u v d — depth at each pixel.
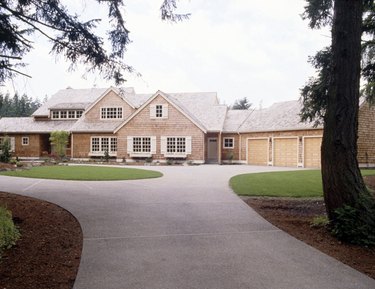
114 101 31.08
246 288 3.80
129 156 28.58
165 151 27.89
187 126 27.58
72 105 34.12
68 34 8.00
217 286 3.85
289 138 24.55
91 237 5.77
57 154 30.03
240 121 30.33
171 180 14.02
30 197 9.39
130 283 3.92
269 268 4.40
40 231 5.96
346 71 6.24
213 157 31.38
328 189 6.34
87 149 30.50
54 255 4.84
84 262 4.59
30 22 7.88
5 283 3.82
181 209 8.04
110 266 4.45
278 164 25.36
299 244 5.43
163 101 28.03
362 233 5.53
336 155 6.25
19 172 17.09
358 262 4.71
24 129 33.22
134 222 6.80
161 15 7.91
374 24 10.55
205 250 5.12
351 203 6.07
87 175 15.78
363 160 21.23
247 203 8.97
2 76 8.27
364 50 11.49
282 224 6.75
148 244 5.41
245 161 28.33
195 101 33.50
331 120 6.37
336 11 6.36
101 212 7.68
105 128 30.12
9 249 4.92
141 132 28.42
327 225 6.26
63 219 6.97
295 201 9.30
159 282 3.95
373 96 13.18
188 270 4.32
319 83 10.61
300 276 4.14
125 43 8.48
